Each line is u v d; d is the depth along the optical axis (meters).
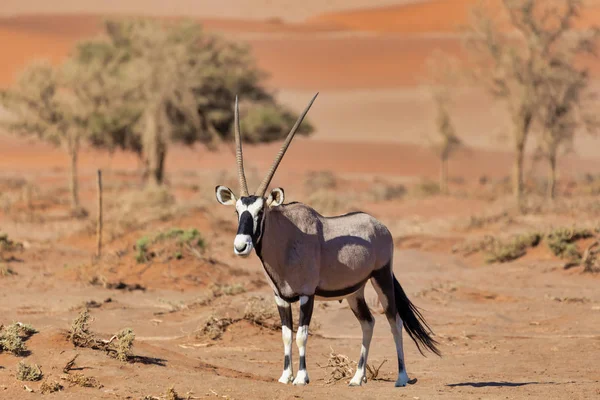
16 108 157.12
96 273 75.12
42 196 161.12
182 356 43.78
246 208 36.50
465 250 97.12
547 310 65.56
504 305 67.75
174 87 178.38
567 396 37.09
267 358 48.56
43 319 55.97
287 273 37.78
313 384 41.03
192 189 199.38
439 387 39.50
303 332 37.88
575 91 158.88
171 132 180.88
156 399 33.28
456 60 179.75
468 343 54.38
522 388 39.12
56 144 158.00
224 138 196.00
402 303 41.81
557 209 129.75
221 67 192.88
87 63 196.25
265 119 193.88
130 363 38.19
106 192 182.12
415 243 104.00
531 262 85.50
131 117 182.50
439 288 73.88
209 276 74.75
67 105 155.88
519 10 156.25
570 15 156.88
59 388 34.09
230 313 56.84
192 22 191.75
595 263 81.00
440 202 162.00
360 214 41.22
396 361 48.53
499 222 119.69
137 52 196.88
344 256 39.03
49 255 88.31
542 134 161.62
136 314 60.00
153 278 74.12
